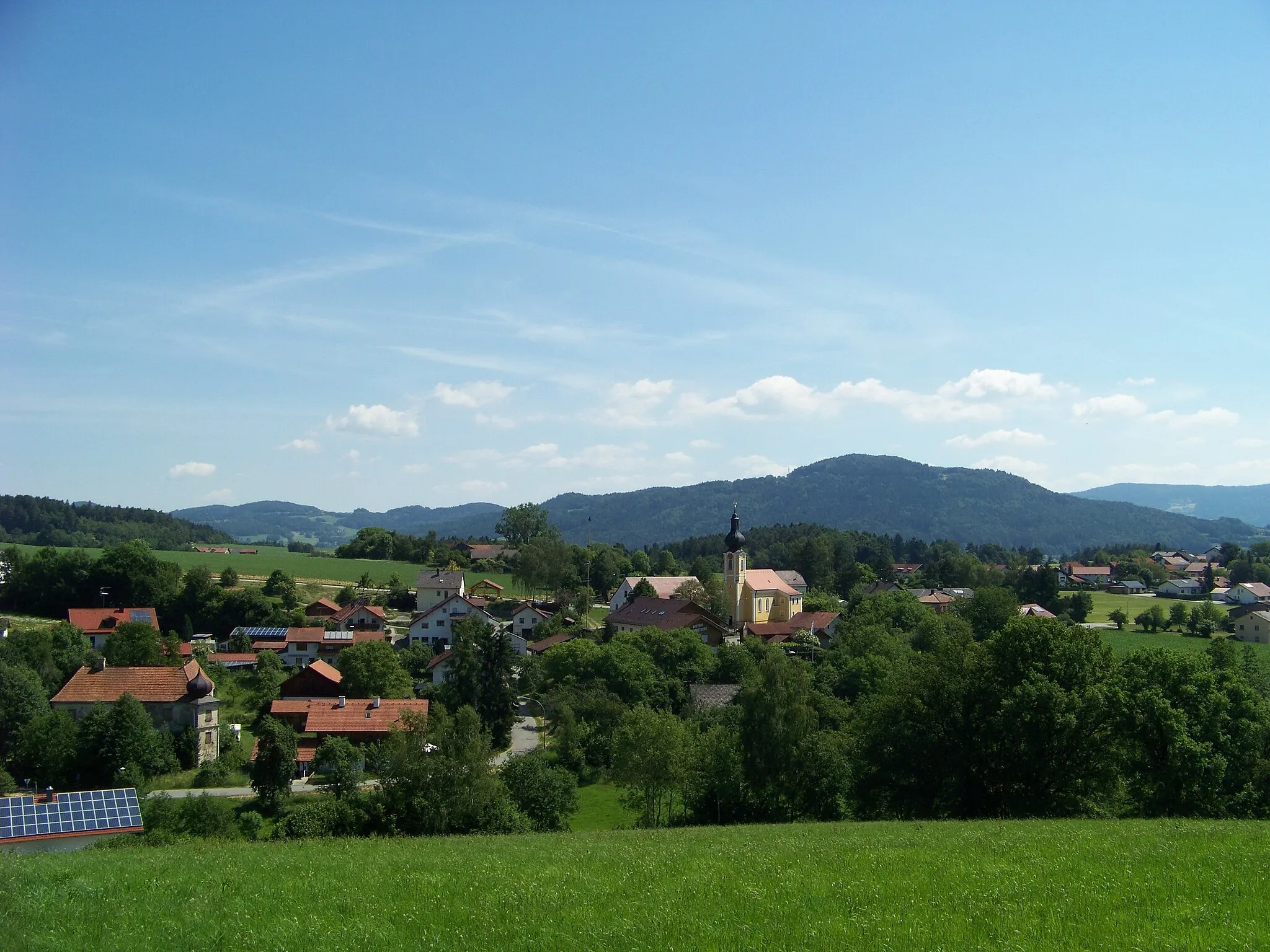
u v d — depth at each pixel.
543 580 181.62
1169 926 17.69
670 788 59.56
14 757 70.75
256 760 63.44
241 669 111.12
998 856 26.12
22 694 76.50
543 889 22.36
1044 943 16.89
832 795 54.75
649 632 112.88
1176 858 24.19
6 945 17.69
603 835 37.53
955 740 50.50
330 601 170.00
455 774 47.19
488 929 18.78
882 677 93.94
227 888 22.98
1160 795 46.47
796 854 27.55
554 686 104.56
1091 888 21.05
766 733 55.53
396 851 30.30
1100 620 177.62
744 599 164.88
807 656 128.12
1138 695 47.38
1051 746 46.53
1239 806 46.38
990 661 50.81
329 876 24.53
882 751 52.09
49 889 22.28
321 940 18.25
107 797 48.09
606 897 21.42
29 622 132.25
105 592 138.12
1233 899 19.53
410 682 103.06
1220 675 50.84
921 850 27.89
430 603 168.25
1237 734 47.84
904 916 19.09
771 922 18.83
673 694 102.19
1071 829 33.59
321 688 95.81
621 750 60.22
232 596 144.00
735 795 55.34
